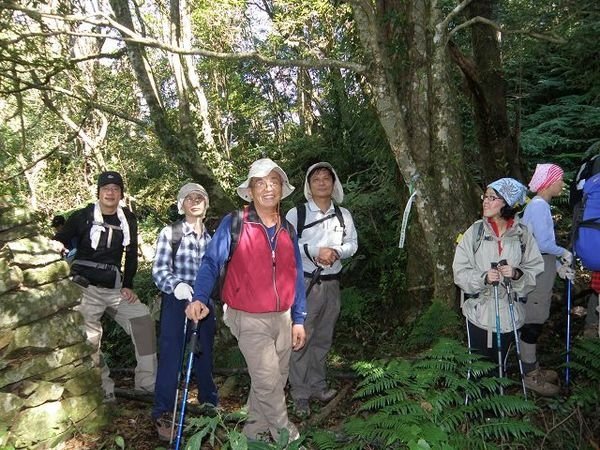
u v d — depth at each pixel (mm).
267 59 4254
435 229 4551
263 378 3107
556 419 3594
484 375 3590
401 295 5293
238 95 15867
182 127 6234
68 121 6746
